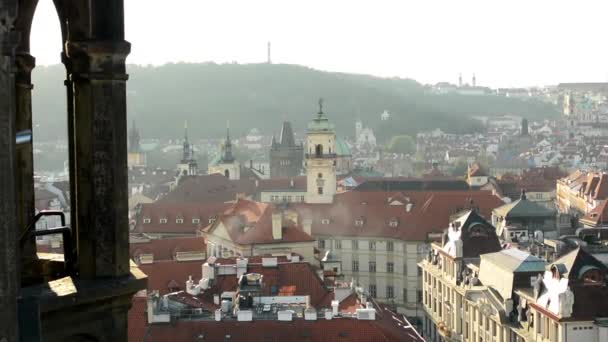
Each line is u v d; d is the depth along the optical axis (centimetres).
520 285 11606
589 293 9831
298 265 12112
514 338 11169
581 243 13275
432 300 15950
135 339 9288
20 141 1856
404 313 19212
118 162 1727
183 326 9469
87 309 1645
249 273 11800
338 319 9638
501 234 16075
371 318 9712
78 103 1714
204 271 11869
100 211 1711
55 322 1593
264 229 16912
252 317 9631
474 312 12850
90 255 1712
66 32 1756
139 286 1727
